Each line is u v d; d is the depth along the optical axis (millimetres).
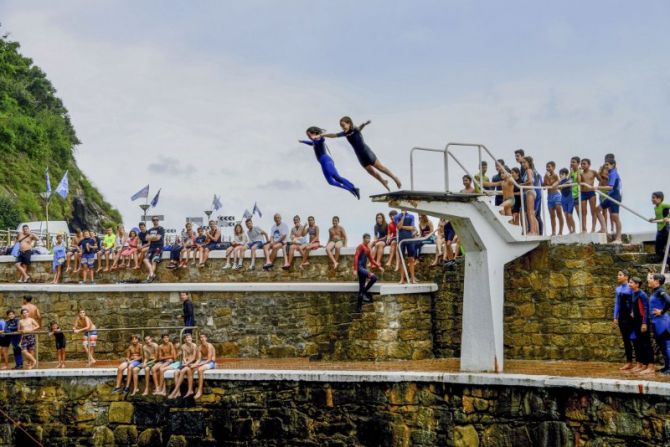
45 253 30641
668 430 14992
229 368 21000
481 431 17484
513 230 18859
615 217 19781
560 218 20703
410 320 21828
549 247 20062
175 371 20906
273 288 23578
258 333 23781
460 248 22094
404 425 18406
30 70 69188
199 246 26562
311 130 17938
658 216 19078
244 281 25953
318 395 19406
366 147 17625
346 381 19078
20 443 22094
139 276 26938
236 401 20266
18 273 28359
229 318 24172
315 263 25062
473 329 18656
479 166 18516
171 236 35719
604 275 19359
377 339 21469
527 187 19391
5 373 22359
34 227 39781
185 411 20719
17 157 56344
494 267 18688
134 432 21234
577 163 20594
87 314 25875
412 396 18391
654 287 16688
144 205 32406
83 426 21672
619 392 15617
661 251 18922
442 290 22047
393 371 18953
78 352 25859
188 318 24031
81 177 63656
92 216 60688
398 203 17500
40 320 25266
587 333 19516
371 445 18734
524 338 20375
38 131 58750
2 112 58719
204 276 26453
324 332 22781
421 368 19656
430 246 22703
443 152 17969
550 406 16609
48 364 24359
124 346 25328
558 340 19906
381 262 23875
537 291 20219
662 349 16625
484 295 18578
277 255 25594
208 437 20469
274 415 19859
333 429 19188
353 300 22125
